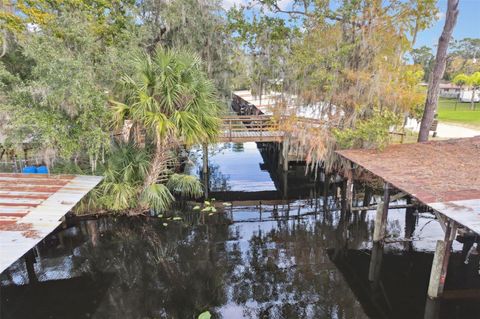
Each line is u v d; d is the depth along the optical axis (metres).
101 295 4.77
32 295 4.71
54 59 5.14
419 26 7.77
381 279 5.19
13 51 6.38
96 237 6.58
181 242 6.50
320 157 8.49
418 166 5.73
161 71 5.73
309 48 8.38
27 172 6.31
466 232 5.89
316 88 8.57
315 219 7.72
